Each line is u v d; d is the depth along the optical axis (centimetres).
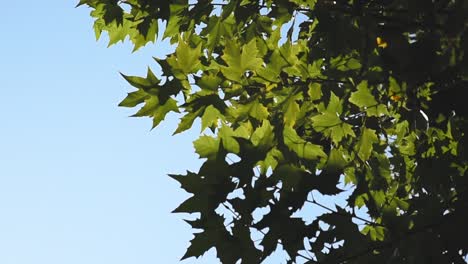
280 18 491
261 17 531
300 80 450
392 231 384
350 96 460
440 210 387
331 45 428
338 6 431
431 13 389
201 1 519
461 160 420
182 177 362
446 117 380
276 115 441
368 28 418
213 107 426
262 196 362
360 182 421
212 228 359
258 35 535
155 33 527
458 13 366
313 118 423
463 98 372
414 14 394
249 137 372
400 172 488
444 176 452
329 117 422
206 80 426
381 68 409
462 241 379
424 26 397
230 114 430
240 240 360
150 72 440
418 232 382
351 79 457
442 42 376
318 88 455
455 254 381
